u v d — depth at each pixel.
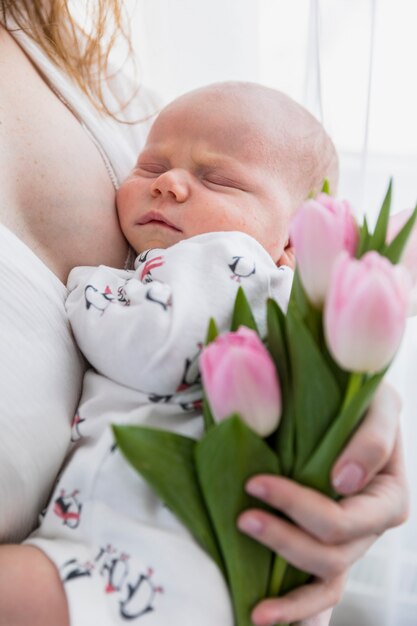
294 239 0.47
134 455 0.50
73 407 0.66
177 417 0.62
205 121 0.81
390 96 1.15
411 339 1.18
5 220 0.69
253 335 0.47
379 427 0.50
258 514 0.49
